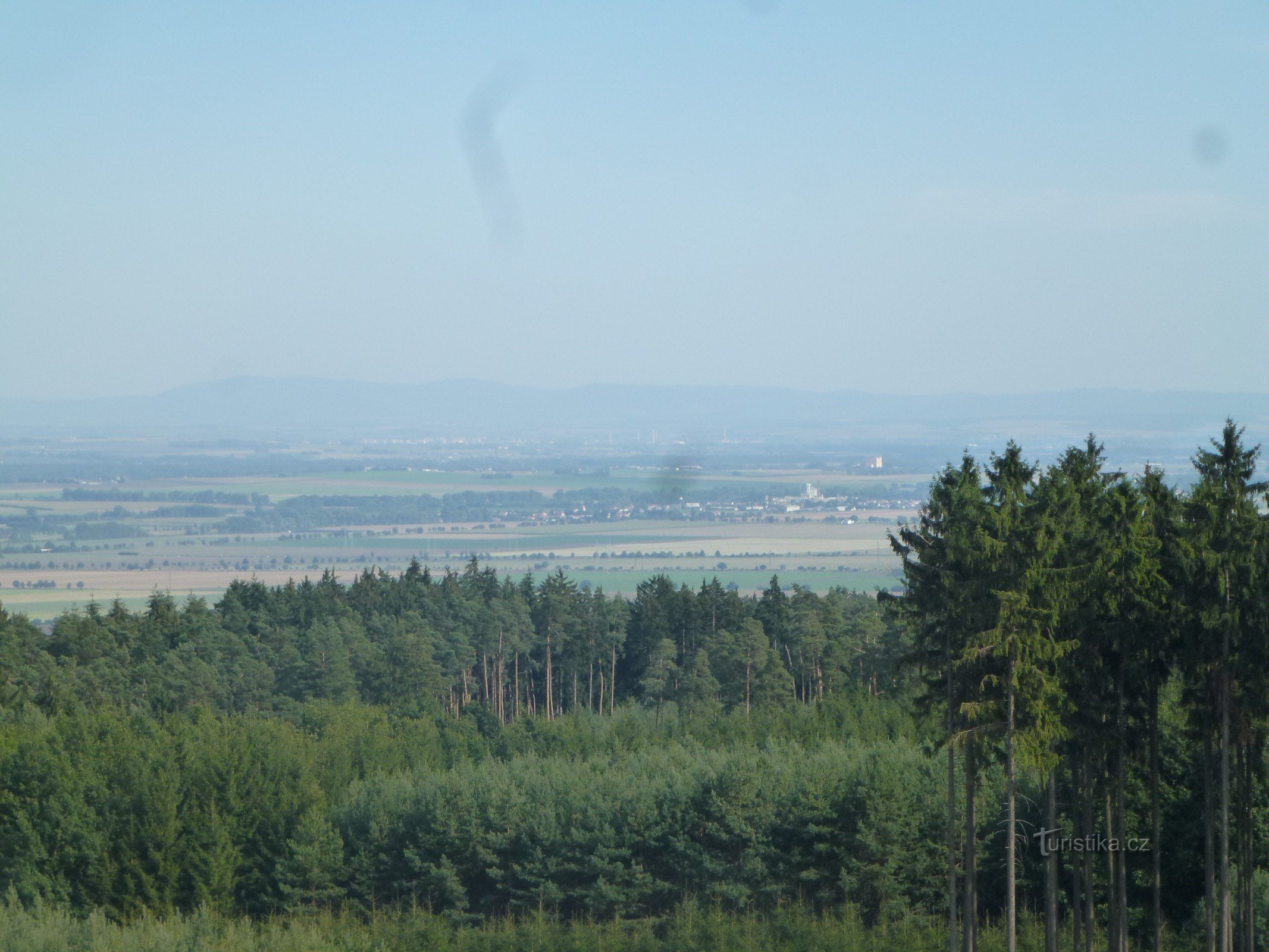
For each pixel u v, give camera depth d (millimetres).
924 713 164250
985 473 163000
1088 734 157000
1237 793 165750
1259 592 143375
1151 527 155750
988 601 149625
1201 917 186875
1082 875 187000
